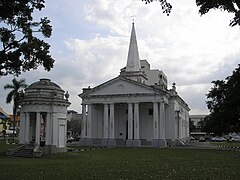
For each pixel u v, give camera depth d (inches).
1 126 3801.7
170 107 2188.7
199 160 956.0
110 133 2058.3
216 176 587.2
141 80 2337.6
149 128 2208.4
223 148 1804.9
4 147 1438.2
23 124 1248.8
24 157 1053.8
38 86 1269.7
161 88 2044.8
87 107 2155.5
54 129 1255.5
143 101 2016.5
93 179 546.3
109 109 2155.5
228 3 463.2
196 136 4778.5
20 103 1266.0
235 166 773.3
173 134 2148.1
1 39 597.0
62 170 678.5
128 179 547.5
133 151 1441.9
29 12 589.3
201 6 507.2
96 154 1219.9
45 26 636.1
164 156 1124.5
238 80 1424.7
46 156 1083.9
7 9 530.6
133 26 2426.2
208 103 1667.1
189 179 548.4
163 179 548.7
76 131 3981.3
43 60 632.4
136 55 2381.9
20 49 601.9
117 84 2090.3
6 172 633.0
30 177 564.7
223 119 1539.1
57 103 1268.5
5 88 2121.1
